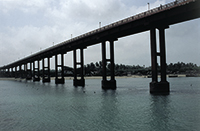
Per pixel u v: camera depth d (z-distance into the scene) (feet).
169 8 186.09
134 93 223.30
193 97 181.78
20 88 359.46
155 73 205.46
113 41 277.64
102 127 97.09
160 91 206.59
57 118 114.62
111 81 283.38
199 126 95.91
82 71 363.35
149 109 132.67
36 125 102.17
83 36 313.73
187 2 174.29
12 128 98.07
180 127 94.89
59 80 448.65
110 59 281.54
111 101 168.66
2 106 160.35
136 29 235.61
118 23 242.99
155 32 205.87
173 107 137.69
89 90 275.39
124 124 100.94
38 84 464.65
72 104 158.40
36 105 159.63
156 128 94.12
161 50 206.49
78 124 102.42
